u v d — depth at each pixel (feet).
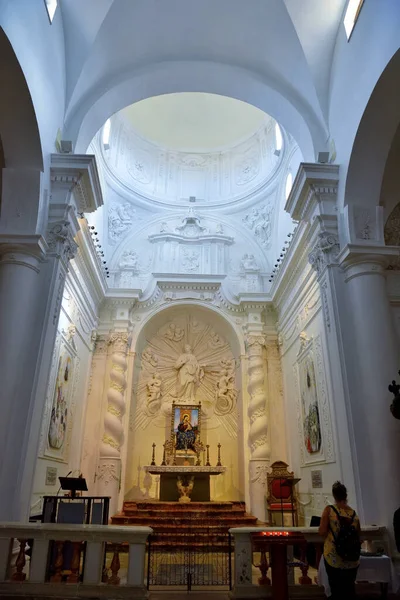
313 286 33.37
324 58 28.89
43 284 24.16
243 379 44.32
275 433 42.55
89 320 41.34
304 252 34.55
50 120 25.64
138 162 53.62
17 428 21.09
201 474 38.78
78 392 37.70
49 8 24.58
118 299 45.14
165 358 47.88
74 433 36.52
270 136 51.06
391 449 21.44
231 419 45.42
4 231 23.73
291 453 40.14
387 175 27.50
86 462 39.47
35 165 24.59
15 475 20.33
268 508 36.35
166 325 48.47
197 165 55.47
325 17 27.84
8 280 23.32
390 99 23.31
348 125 26.25
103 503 22.63
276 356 45.50
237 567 18.20
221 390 46.03
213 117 54.24
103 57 29.30
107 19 27.61
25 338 22.79
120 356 42.96
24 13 21.07
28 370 22.27
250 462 40.60
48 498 20.65
